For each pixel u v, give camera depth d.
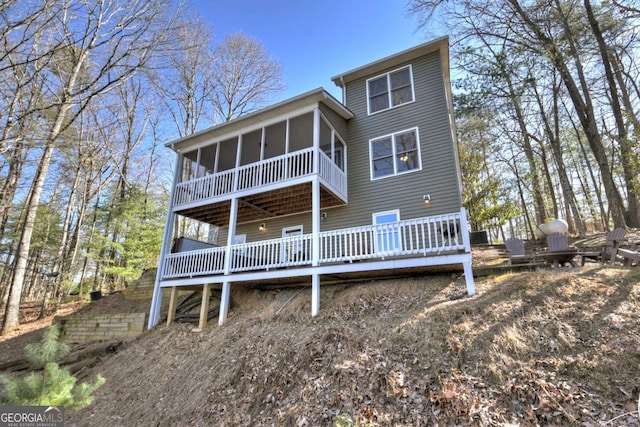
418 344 4.93
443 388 4.01
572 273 5.98
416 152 10.15
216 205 10.52
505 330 4.70
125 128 19.75
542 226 11.09
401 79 11.19
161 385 6.36
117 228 16.77
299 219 11.60
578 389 3.60
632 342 3.99
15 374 7.88
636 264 6.17
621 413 3.21
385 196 10.20
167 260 10.02
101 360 8.30
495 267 7.22
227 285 8.66
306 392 4.70
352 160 11.07
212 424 4.85
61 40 10.72
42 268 19.73
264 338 6.61
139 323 9.48
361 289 7.73
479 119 18.05
